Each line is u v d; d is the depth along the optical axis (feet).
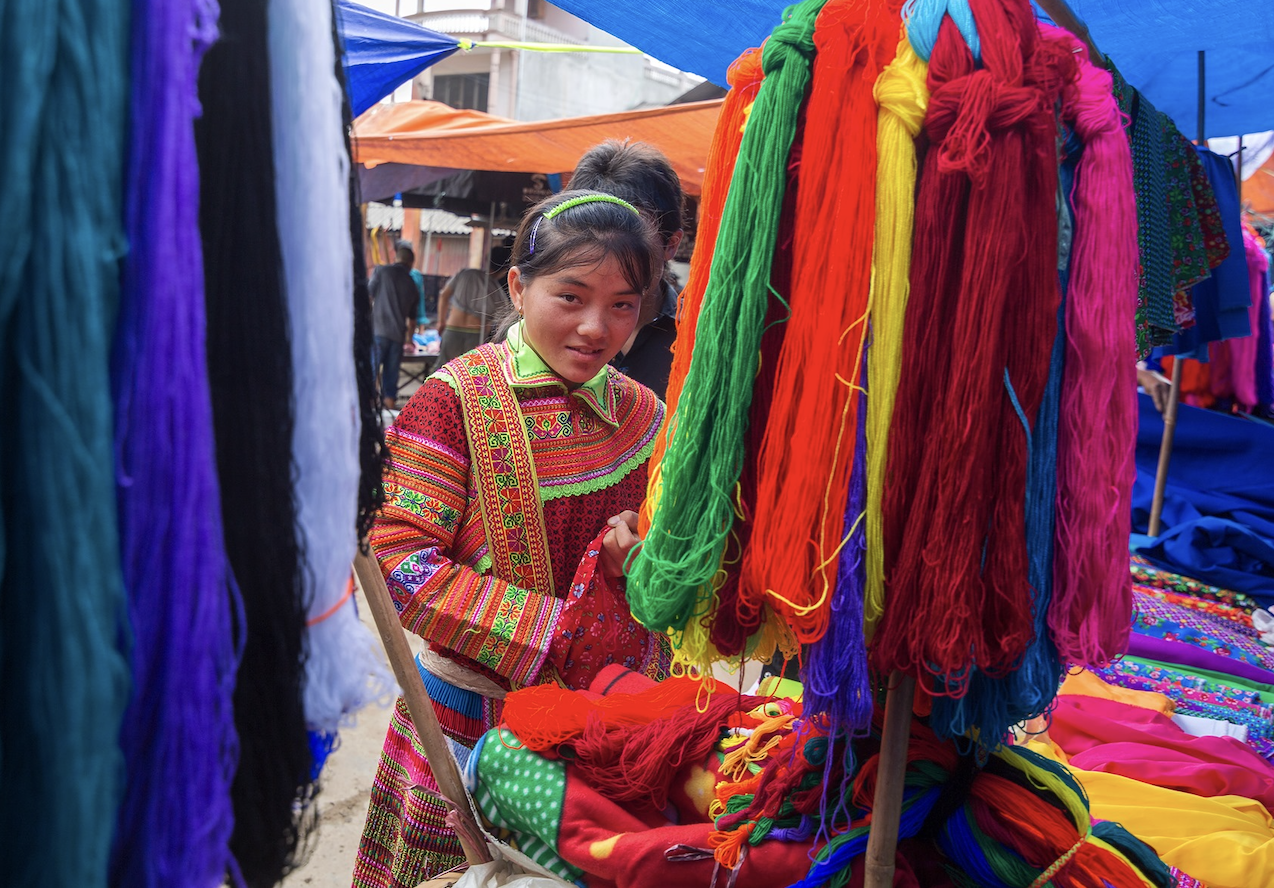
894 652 2.14
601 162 5.80
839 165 2.11
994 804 2.72
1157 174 5.60
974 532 2.06
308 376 1.67
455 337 26.13
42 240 1.31
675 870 2.87
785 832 2.84
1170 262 5.90
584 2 7.10
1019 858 2.67
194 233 1.44
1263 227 15.30
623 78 51.72
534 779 3.14
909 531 2.11
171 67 1.40
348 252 1.71
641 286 4.08
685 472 2.24
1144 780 4.58
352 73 10.15
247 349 1.58
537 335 4.12
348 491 1.74
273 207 1.60
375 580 3.03
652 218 5.58
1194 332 8.75
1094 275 2.21
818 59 2.12
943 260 2.10
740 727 3.32
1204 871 3.72
